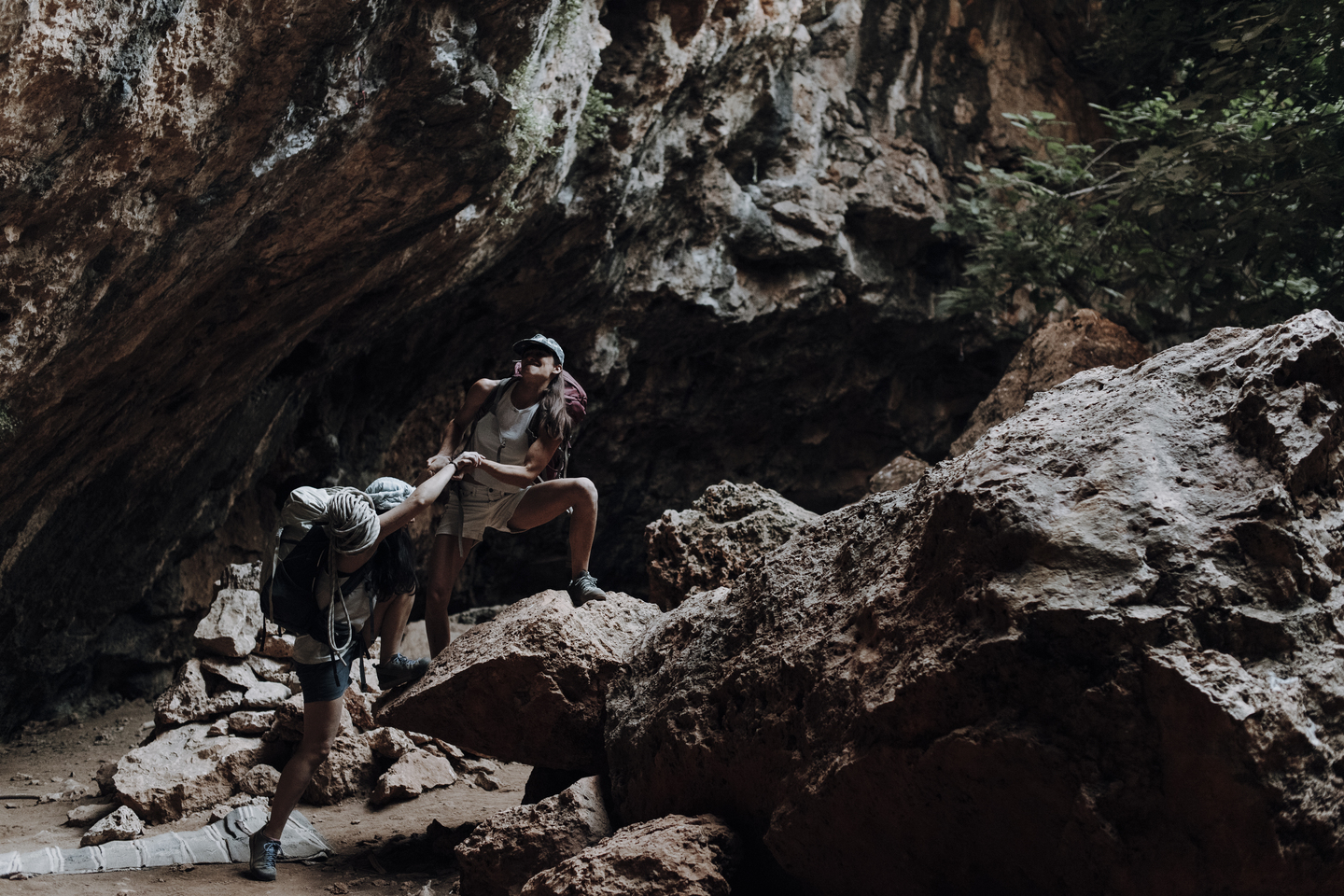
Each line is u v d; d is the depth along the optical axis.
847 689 2.92
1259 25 7.57
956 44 15.41
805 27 13.30
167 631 10.18
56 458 6.71
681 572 5.22
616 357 13.34
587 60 8.60
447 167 7.00
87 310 5.09
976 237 14.14
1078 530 2.59
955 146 15.27
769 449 16.52
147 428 7.66
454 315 11.45
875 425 16.84
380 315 9.64
